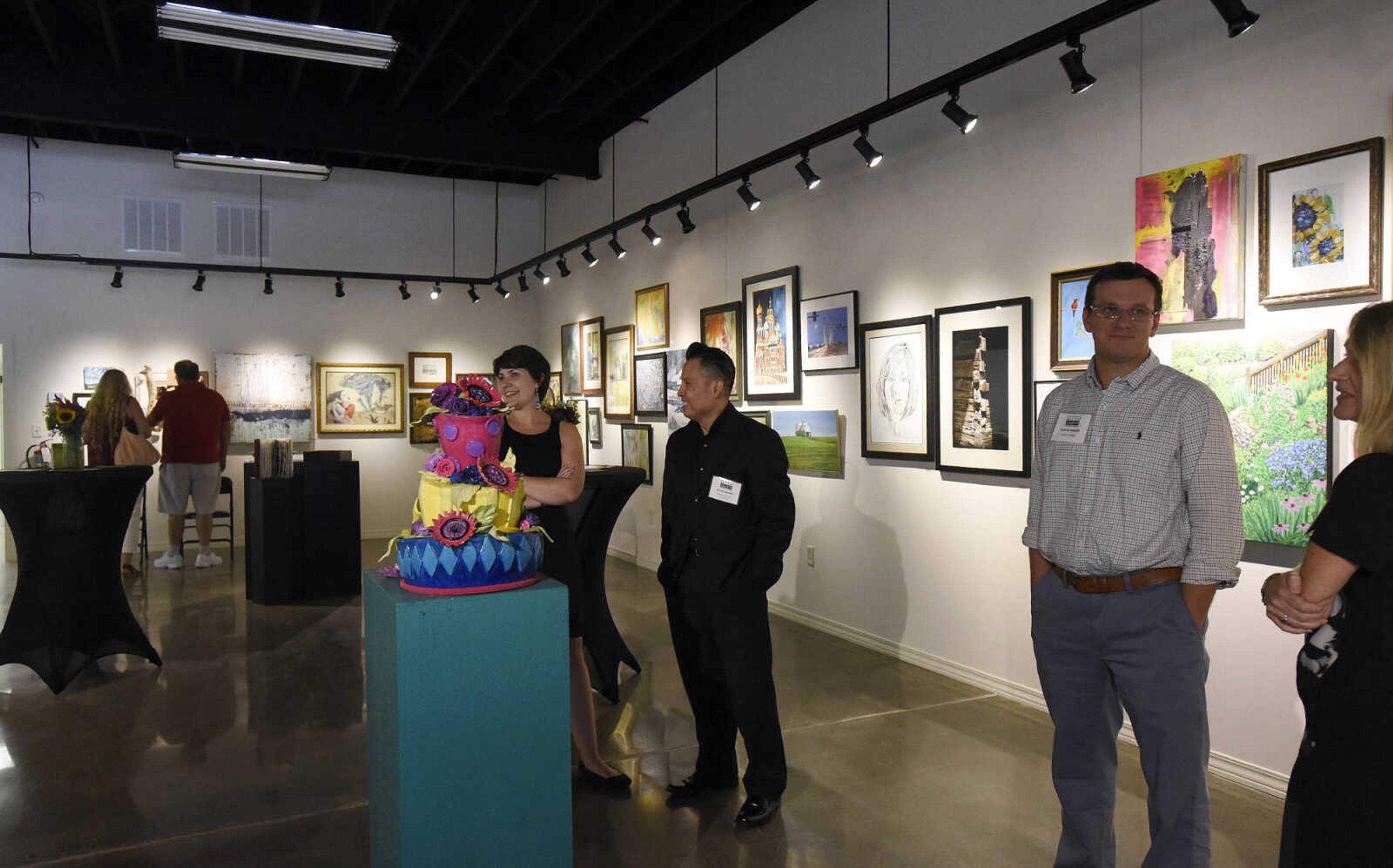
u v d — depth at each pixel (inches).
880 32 197.8
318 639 221.8
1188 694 84.7
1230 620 130.3
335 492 273.9
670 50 247.3
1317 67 119.2
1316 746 56.7
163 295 360.5
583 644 170.2
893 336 195.6
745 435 119.1
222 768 140.6
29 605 179.2
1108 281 89.8
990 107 171.0
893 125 195.5
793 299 228.5
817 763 140.3
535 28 256.1
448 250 408.5
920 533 191.0
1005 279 168.6
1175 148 137.6
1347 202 115.0
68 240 345.7
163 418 308.5
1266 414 125.3
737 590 118.7
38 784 134.2
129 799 129.0
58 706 170.9
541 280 415.2
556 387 398.9
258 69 288.7
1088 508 89.8
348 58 216.1
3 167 336.8
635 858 110.3
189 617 245.3
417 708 77.6
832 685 179.3
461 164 348.2
